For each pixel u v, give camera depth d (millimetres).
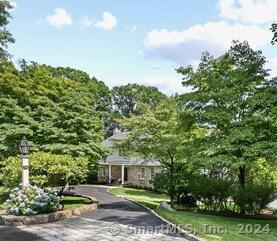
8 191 15211
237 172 18141
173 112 20016
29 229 10492
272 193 16406
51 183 15312
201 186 17172
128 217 12891
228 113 14367
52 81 22844
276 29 12766
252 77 14414
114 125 62906
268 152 12625
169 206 17141
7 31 21719
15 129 17594
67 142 17656
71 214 13195
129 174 39656
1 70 22188
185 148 16656
